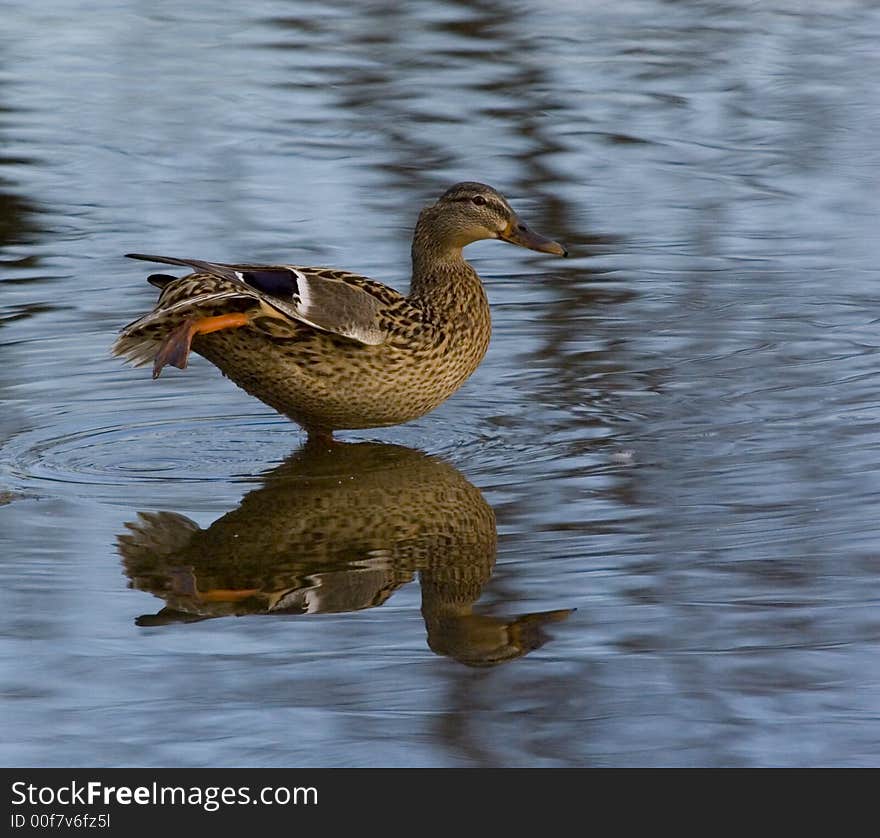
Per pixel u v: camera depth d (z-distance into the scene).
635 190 20.17
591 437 13.11
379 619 9.61
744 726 8.16
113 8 29.59
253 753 7.99
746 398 13.97
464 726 8.20
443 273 13.41
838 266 17.69
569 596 9.78
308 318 11.91
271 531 11.09
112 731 8.21
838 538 10.52
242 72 25.41
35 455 12.77
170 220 18.91
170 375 14.95
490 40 27.23
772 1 29.53
